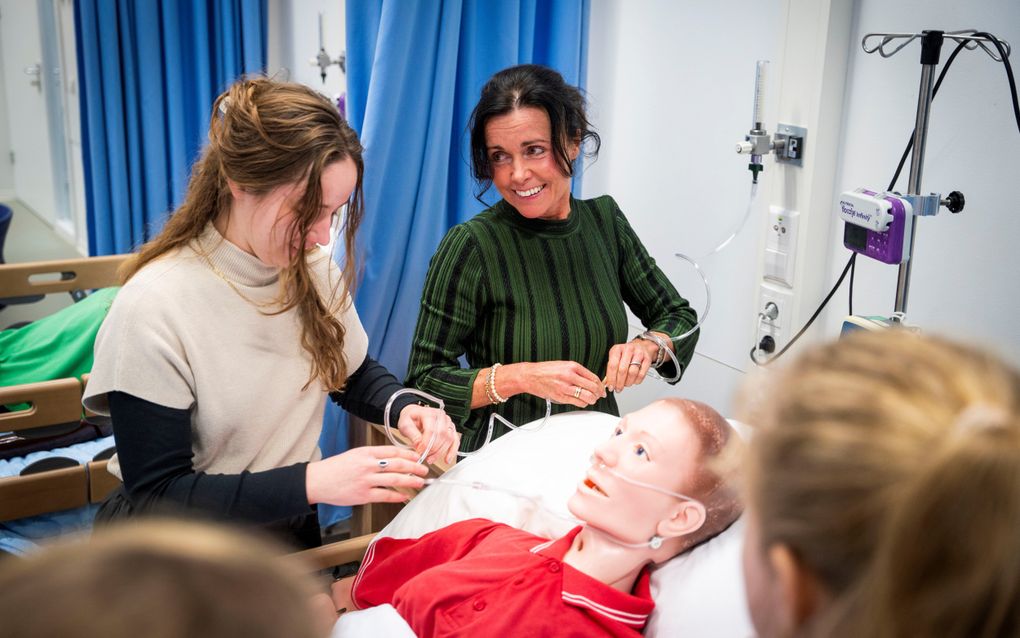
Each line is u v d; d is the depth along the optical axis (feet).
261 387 4.68
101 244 11.34
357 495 4.44
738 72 7.29
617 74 8.63
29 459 7.42
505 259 5.65
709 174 7.75
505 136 5.37
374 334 7.38
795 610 1.86
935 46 5.16
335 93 10.80
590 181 9.18
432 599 4.08
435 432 4.96
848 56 6.40
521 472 5.06
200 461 4.72
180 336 4.36
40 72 18.37
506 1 7.22
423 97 6.93
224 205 4.45
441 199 7.29
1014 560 1.58
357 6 6.86
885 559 1.64
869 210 5.40
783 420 1.84
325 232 4.48
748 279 7.52
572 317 5.73
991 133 5.65
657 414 4.14
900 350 1.84
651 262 6.31
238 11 11.17
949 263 6.03
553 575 4.01
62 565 1.15
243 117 4.14
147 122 11.03
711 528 4.22
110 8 10.62
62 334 7.94
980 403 1.69
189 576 1.18
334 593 4.98
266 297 4.61
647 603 4.00
